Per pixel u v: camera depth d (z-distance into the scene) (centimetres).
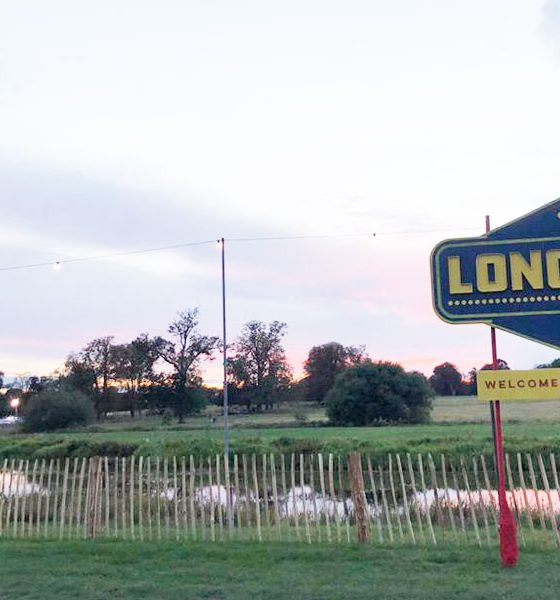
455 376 11538
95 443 3769
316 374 10456
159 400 9625
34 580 891
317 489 1973
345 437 4041
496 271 941
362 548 1049
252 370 9762
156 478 1278
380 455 2834
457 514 1372
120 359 9719
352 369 6669
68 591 834
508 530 918
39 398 7612
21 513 1341
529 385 909
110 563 989
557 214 938
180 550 1064
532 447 2694
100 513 1246
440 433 4166
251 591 816
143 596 809
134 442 3788
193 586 845
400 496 1680
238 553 1034
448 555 982
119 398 9769
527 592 784
